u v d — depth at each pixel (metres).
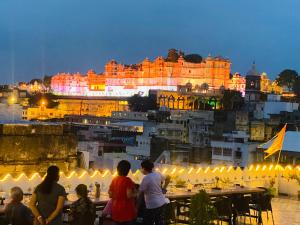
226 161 64.06
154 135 87.50
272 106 105.94
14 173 19.69
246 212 18.70
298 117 98.19
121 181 13.46
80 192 13.02
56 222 12.04
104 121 136.88
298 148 42.84
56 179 12.15
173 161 59.78
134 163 48.41
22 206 12.50
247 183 25.61
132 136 90.69
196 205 13.92
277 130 84.06
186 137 91.00
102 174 19.64
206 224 13.80
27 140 20.14
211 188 18.91
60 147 21.09
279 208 22.81
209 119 94.38
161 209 14.36
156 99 166.50
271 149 29.75
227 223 18.70
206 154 65.56
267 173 26.67
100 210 16.03
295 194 26.56
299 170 27.17
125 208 13.38
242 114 89.62
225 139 77.81
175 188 18.66
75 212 12.88
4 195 15.89
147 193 14.31
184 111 106.56
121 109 199.88
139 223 14.37
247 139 78.31
